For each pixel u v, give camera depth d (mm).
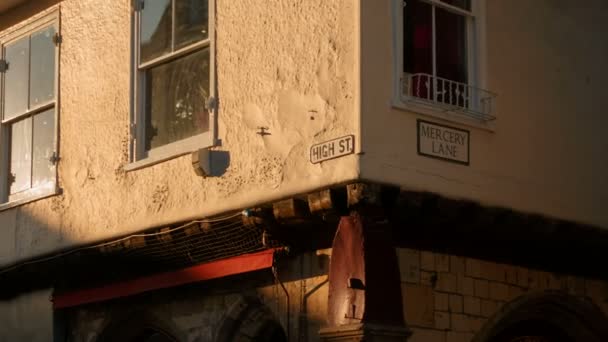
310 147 11773
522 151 12773
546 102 13164
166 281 13570
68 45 15047
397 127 11617
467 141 12219
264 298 12836
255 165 12336
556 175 13094
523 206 12656
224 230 12711
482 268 12930
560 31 13523
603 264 14000
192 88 13422
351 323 11297
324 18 11867
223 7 13016
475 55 12578
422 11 12234
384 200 11539
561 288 13695
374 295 11336
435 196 11797
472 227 12383
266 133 12273
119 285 14164
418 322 12148
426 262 12367
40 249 14953
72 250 14469
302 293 12359
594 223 13445
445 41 12406
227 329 13273
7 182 15852
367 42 11508
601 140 13750
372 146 11359
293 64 12117
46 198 14977
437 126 11953
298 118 11969
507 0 12984
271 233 12289
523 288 13305
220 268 12961
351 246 11469
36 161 15414
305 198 11859
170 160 13352
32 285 15508
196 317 13672
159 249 13547
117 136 14094
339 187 11461
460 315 12578
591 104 13734
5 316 15891
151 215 13445
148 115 13930
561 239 13234
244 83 12617
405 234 12148
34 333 15383
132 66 14062
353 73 11461
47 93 15375
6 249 15516
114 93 14242
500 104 12648
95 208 14234
